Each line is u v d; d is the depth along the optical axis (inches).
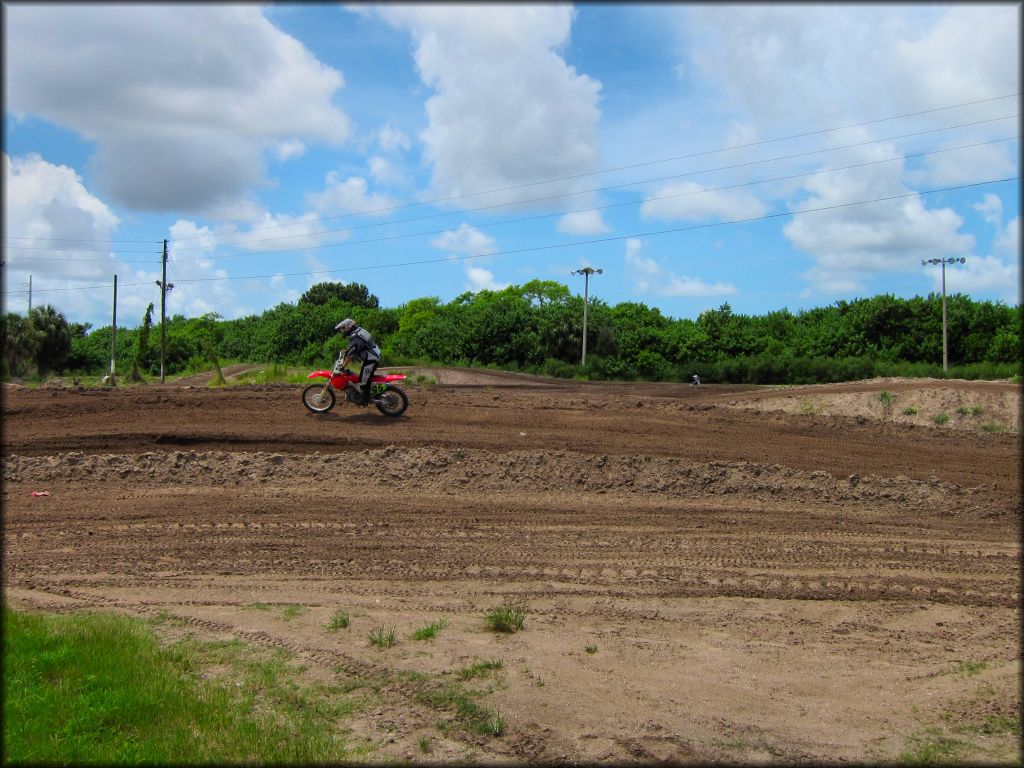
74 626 259.1
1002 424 873.5
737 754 195.6
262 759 187.6
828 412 971.3
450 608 301.6
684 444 563.2
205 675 239.1
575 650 262.7
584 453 526.6
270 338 2957.7
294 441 538.3
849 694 233.3
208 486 462.9
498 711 217.2
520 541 385.4
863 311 2244.1
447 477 483.5
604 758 193.6
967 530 421.7
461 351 2341.3
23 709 204.4
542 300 3196.4
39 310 1957.4
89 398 628.7
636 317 2524.6
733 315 2508.6
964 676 245.4
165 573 334.3
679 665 253.0
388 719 213.0
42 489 449.1
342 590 319.3
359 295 3784.5
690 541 390.6
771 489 479.2
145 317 1940.2
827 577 345.1
